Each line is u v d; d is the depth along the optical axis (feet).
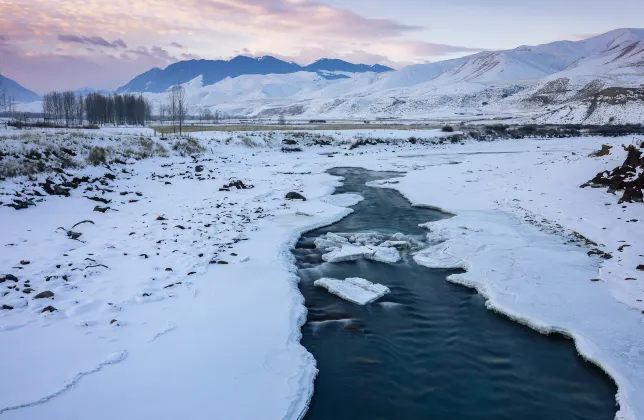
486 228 61.26
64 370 25.67
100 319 31.94
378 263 50.16
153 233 53.88
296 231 60.34
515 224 62.90
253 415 23.43
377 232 62.75
